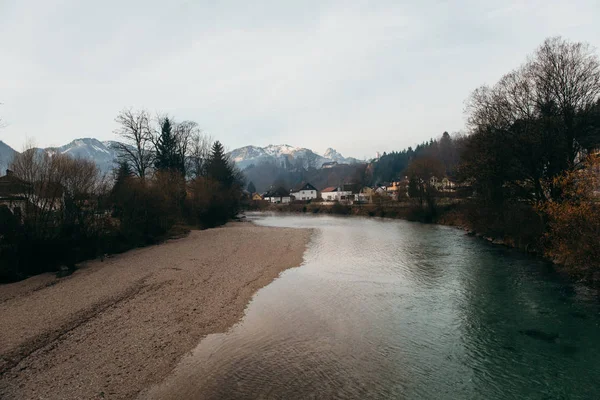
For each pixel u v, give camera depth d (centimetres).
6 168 2158
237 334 1198
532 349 1105
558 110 2478
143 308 1418
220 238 3506
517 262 2250
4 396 826
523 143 2564
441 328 1266
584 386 904
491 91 2981
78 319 1289
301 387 885
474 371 978
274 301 1544
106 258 2436
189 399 830
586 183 1744
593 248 1614
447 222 4844
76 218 2403
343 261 2388
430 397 853
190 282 1806
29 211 2097
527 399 851
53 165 2266
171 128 5116
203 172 6031
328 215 7869
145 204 3197
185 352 1062
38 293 1614
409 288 1744
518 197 2905
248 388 877
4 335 1147
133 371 948
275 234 3875
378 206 7188
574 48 2455
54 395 834
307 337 1182
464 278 1906
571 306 1466
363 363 1012
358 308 1466
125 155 4272
